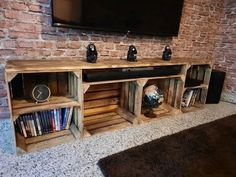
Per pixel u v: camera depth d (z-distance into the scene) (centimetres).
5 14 145
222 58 292
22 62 149
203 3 260
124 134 174
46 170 123
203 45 287
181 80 218
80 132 161
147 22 207
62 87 177
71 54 181
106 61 182
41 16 158
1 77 160
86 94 199
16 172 120
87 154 142
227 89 288
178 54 264
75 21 165
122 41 209
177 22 231
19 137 148
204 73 251
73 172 123
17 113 131
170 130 187
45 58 170
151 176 123
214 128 195
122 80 172
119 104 223
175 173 128
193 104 258
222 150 158
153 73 190
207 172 131
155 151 150
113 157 139
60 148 147
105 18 179
